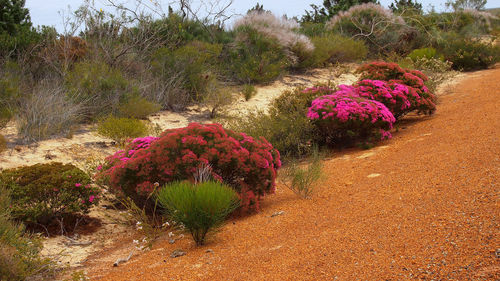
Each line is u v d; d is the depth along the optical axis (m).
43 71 11.22
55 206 5.15
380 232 3.59
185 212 4.18
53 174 5.26
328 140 8.52
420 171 5.21
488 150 5.23
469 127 7.03
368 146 7.74
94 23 12.31
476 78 14.05
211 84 12.23
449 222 3.44
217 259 3.78
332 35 18.83
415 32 20.08
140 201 5.62
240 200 5.13
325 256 3.34
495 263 2.68
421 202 4.09
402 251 3.13
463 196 3.94
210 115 10.80
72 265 4.23
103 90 10.20
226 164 5.26
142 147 5.90
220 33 15.91
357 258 3.18
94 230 5.27
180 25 14.23
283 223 4.57
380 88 8.91
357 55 17.86
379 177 5.53
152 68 12.20
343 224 4.05
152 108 10.16
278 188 6.31
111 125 8.22
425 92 9.71
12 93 9.23
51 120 8.48
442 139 6.71
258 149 5.55
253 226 4.68
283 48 15.71
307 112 8.52
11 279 3.56
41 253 4.51
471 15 25.59
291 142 8.11
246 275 3.27
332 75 15.73
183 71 12.02
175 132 5.30
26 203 5.12
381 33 19.53
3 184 5.12
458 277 2.63
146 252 4.39
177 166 5.14
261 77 13.92
